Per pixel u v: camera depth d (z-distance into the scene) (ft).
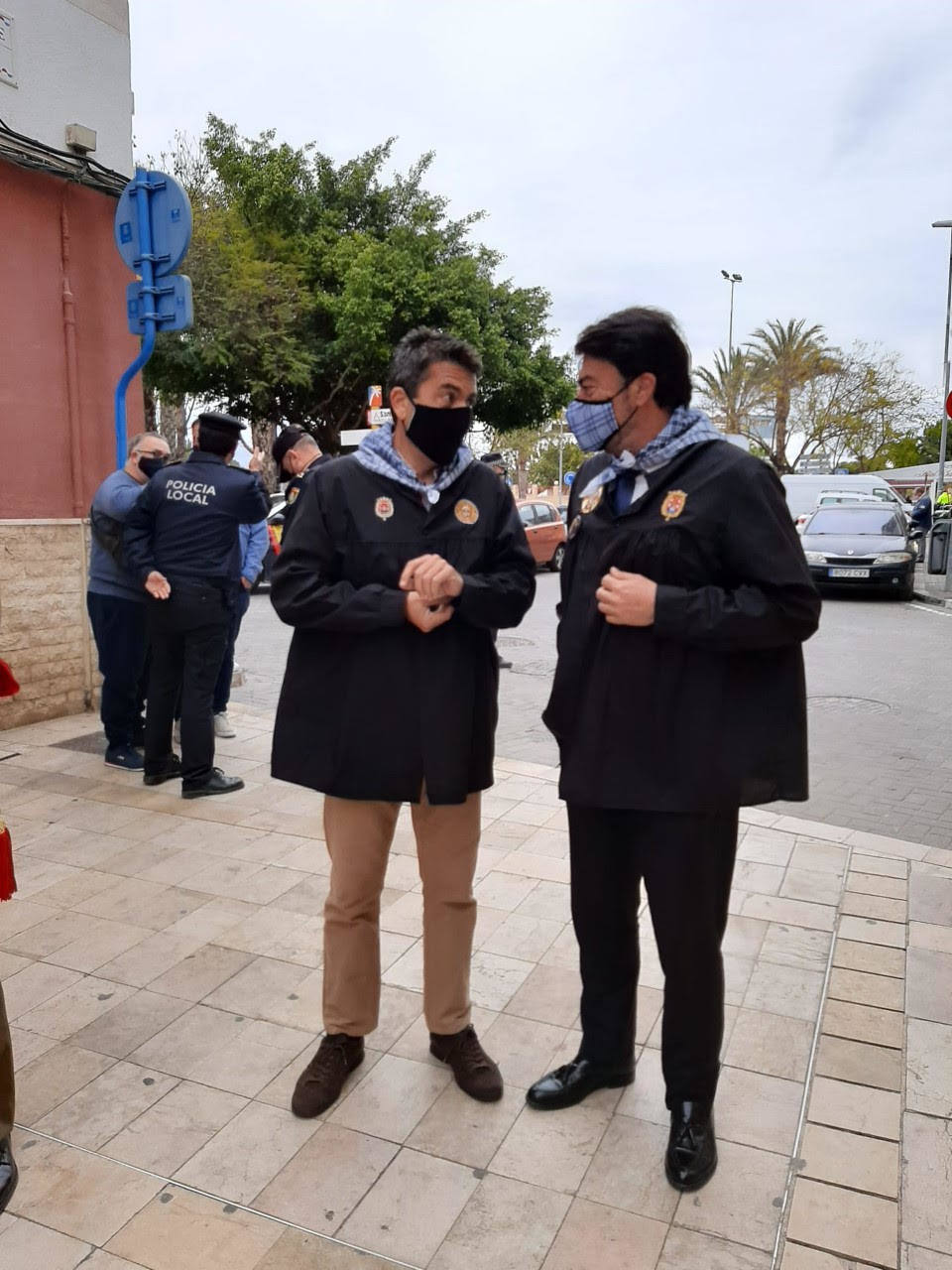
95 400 21.43
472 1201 7.09
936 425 147.64
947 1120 7.96
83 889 12.36
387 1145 7.69
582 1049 8.33
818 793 17.34
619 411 6.93
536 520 59.26
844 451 150.92
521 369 81.82
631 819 7.57
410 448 7.79
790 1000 9.76
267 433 84.17
